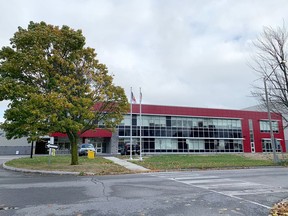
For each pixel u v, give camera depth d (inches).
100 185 427.2
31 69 713.6
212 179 517.0
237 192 375.2
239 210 272.2
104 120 813.9
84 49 788.6
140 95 1251.2
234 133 2156.7
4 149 1844.2
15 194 345.7
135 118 1871.3
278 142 2322.8
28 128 649.0
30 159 996.6
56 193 353.7
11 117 671.1
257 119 2261.3
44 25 773.9
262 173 642.2
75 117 735.7
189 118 2032.5
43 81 741.9
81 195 341.1
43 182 460.8
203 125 2065.7
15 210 263.3
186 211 265.0
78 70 781.3
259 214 258.4
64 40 753.0
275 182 482.9
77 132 785.6
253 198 335.0
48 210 263.6
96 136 1749.5
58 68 757.9
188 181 485.7
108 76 796.0
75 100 693.9
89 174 620.1
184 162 922.1
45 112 657.0
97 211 261.3
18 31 739.4
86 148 1393.9
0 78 689.0
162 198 326.6
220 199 325.1
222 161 977.5
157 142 1905.8
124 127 1827.0
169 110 1958.7
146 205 288.8
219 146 2091.5
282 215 255.1
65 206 280.8
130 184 441.4
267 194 363.6
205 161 969.5
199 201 312.0
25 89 680.4
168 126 1953.7
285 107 1114.7
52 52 751.7
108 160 987.3
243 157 1208.2
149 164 849.5
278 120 2321.6
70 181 476.7
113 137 1788.9
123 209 270.2
